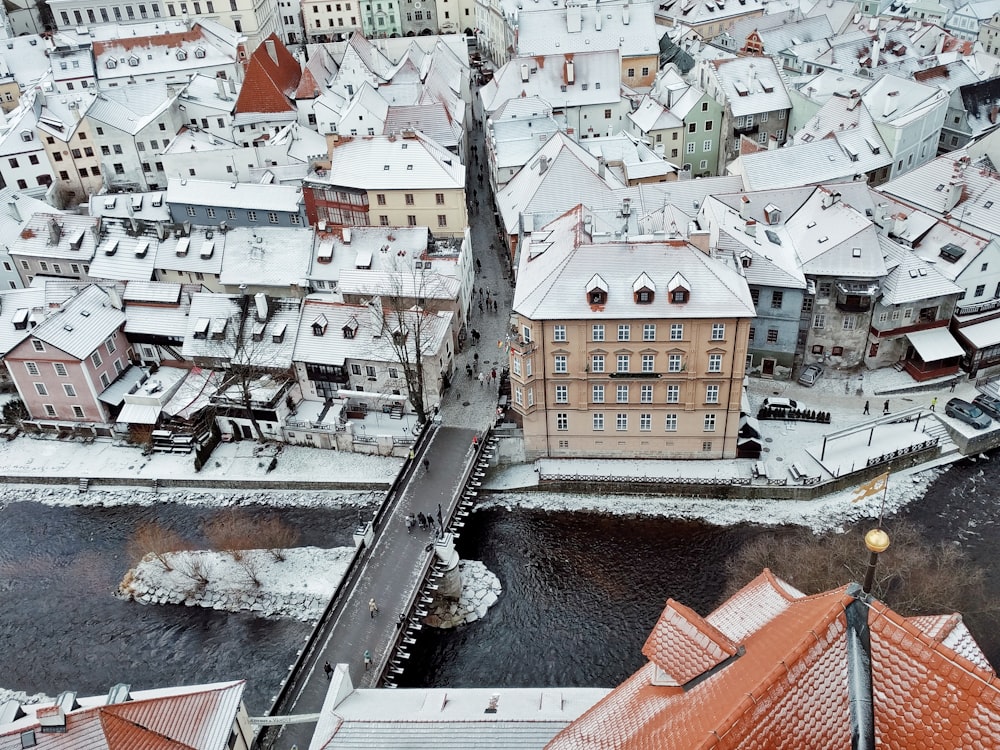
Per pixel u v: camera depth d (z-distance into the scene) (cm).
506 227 11381
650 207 10631
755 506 8419
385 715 5153
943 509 8225
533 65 14575
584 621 7431
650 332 7856
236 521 8756
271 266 10619
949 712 2078
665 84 14350
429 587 7331
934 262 9400
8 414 10031
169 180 12000
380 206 11638
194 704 5297
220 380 9844
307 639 7325
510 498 8769
